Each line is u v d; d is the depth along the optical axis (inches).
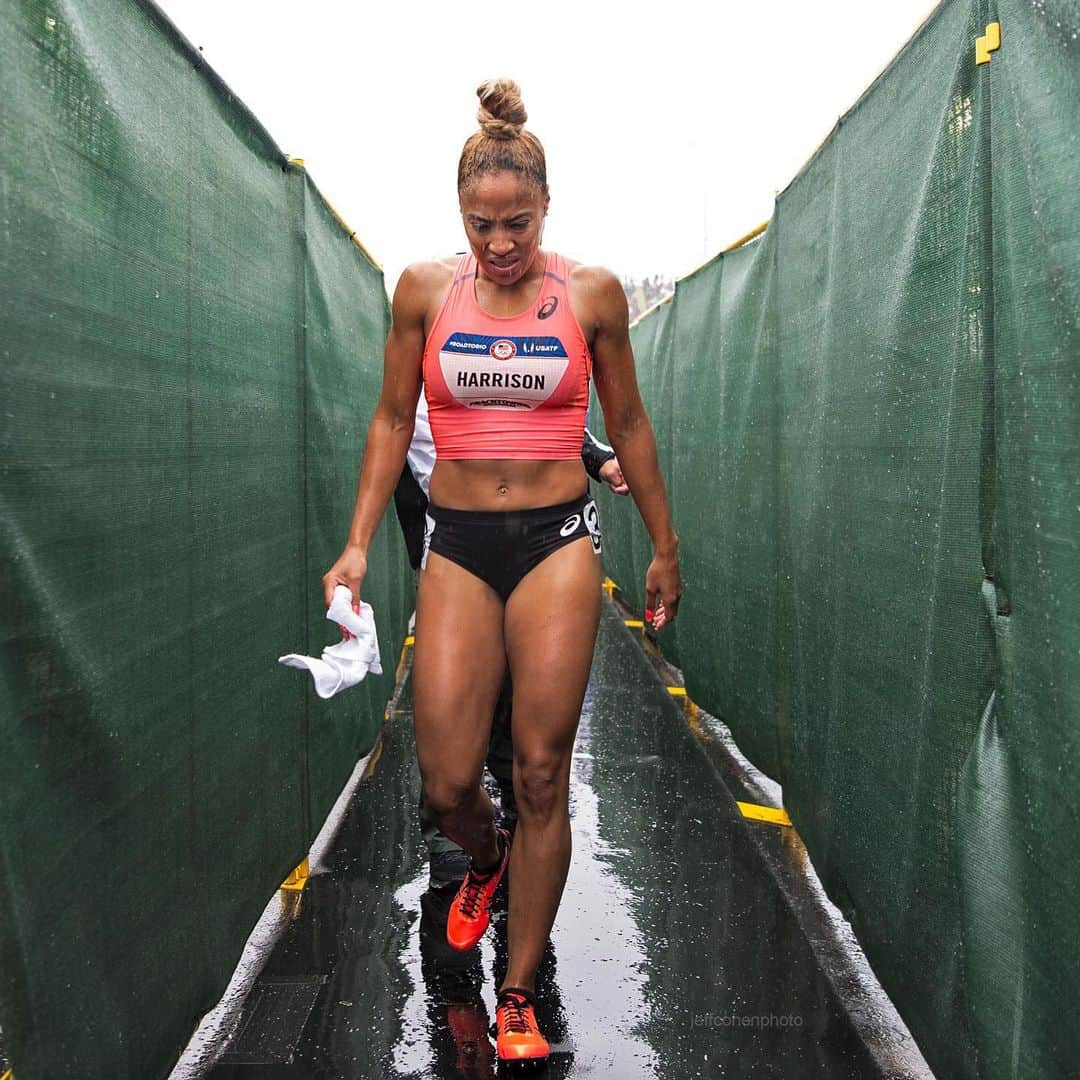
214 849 104.0
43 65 69.4
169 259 92.3
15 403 65.6
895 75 104.7
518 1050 98.3
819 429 136.0
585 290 102.7
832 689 129.6
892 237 105.2
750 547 185.2
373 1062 100.3
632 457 111.5
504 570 104.0
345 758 173.2
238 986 114.7
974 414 83.9
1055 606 69.8
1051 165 68.9
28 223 67.1
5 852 64.1
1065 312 67.4
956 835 87.0
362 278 207.2
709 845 156.8
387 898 137.5
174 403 93.3
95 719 76.4
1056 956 69.5
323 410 158.9
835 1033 105.9
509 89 94.2
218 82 107.0
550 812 103.3
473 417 103.5
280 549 131.7
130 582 83.0
